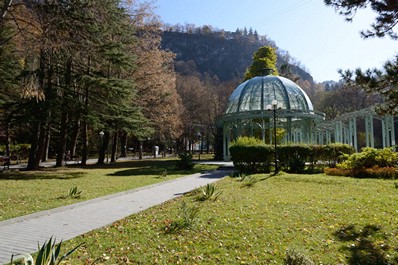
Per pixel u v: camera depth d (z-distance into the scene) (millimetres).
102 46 17000
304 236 5387
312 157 17562
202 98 51344
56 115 19500
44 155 31484
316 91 69250
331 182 12047
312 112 26219
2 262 4383
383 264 4262
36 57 15719
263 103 26109
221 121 28406
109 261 4375
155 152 47281
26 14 15242
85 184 13078
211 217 6664
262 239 5242
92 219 6887
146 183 13125
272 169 17703
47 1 14422
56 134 38688
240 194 9680
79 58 17703
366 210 7199
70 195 9758
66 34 15180
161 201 8992
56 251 3389
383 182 11633
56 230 6031
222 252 4691
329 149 17500
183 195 9828
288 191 10289
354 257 4477
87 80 18141
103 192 10617
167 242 5168
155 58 28625
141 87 28781
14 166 26109
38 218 7004
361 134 47094
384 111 7285
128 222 6520
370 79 7008
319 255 4551
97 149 49125
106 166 25344
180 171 19188
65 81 19688
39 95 14531
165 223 6281
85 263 4293
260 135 32219
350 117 25844
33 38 14594
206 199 8766
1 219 6801
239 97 28047
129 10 25844
